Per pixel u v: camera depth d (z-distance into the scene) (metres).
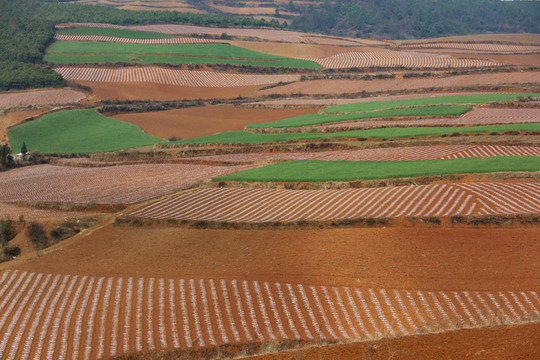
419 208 42.31
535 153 59.56
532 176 48.75
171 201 51.19
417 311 30.42
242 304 32.22
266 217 44.28
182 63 131.12
